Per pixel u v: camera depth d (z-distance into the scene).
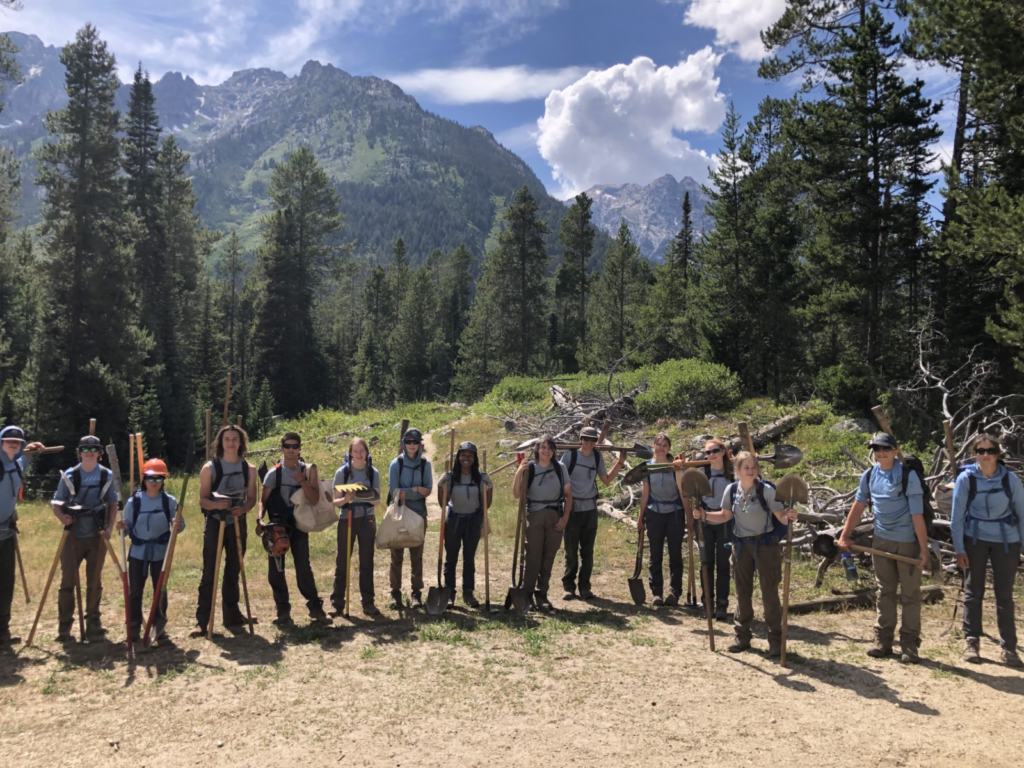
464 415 27.00
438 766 4.00
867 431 17.72
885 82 20.70
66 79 39.56
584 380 27.34
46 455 33.28
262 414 45.53
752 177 32.22
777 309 29.94
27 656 5.71
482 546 10.97
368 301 90.56
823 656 5.91
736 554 6.06
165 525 6.11
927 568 5.83
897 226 20.64
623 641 6.30
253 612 7.14
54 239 38.28
